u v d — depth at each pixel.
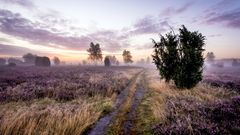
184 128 5.54
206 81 18.61
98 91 13.48
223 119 6.21
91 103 10.09
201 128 5.39
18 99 11.19
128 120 7.44
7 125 6.09
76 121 6.67
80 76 25.48
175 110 7.57
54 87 14.86
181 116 6.64
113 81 19.95
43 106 9.39
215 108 7.32
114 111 8.91
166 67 14.98
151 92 14.25
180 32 13.77
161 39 14.93
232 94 11.42
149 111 8.66
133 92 14.79
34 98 11.77
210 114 6.66
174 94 11.28
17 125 6.16
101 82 18.27
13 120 6.61
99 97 11.75
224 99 9.01
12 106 9.60
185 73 13.13
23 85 15.52
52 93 12.80
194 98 9.72
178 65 13.64
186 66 13.14
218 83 16.67
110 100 11.12
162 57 15.03
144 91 15.27
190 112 7.36
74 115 7.36
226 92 11.99
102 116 8.09
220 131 5.16
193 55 12.94
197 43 13.32
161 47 15.02
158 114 7.45
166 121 6.53
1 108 9.16
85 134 6.11
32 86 15.16
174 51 14.26
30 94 12.04
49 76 25.36
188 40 13.48
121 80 21.70
